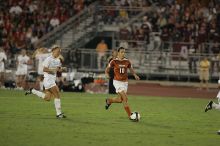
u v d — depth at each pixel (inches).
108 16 4271.7
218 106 1765.5
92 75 3181.6
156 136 1499.8
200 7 4183.1
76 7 4313.5
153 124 1752.0
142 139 1439.5
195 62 3806.6
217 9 4151.1
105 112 2062.0
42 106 2196.1
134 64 3885.3
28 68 3314.5
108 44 4242.1
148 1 4367.6
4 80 3223.4
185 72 3801.7
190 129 1664.6
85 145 1323.8
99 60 3745.1
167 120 1877.5
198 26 3978.8
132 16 4288.9
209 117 2017.7
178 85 3740.2
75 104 2341.3
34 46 3969.0
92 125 1680.6
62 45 4109.3
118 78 1835.6
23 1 4343.0
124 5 4328.3
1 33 4111.7
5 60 3206.2
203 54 3801.7
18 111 1996.8
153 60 3873.0
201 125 1772.9
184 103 2605.8
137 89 3408.0
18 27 4170.8
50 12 4271.7
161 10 4158.5
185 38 3934.5
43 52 2965.1
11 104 2237.9
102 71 3715.6
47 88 1839.3
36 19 4227.4
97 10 4306.1
